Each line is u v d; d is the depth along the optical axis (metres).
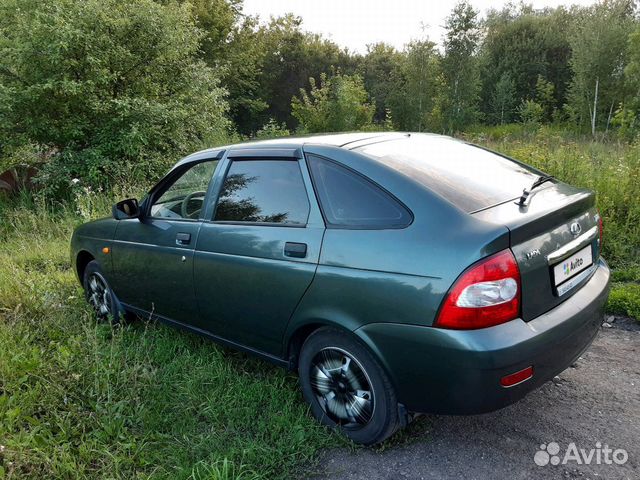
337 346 2.63
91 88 10.38
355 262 2.48
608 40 18.81
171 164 11.27
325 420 2.80
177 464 2.55
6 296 4.77
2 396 3.05
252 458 2.56
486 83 28.61
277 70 35.56
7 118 10.43
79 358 3.54
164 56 11.80
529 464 2.50
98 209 8.70
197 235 3.35
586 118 19.86
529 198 2.55
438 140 3.33
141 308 4.02
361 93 19.53
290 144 3.04
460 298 2.15
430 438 2.73
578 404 2.99
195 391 3.18
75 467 2.52
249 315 3.04
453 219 2.30
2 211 9.59
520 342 2.17
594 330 2.70
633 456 2.52
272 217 2.97
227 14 26.38
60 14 10.10
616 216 5.79
